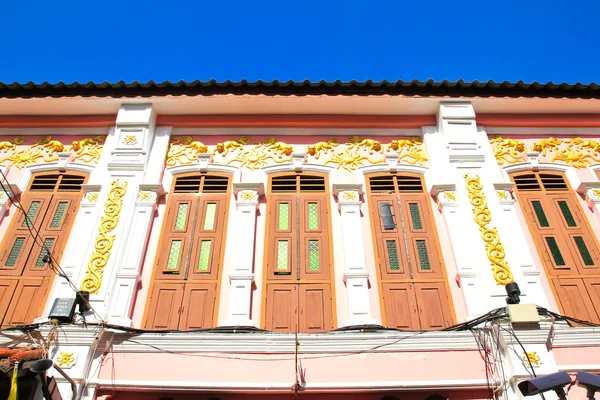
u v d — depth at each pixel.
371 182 7.99
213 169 8.11
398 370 5.70
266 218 7.52
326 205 7.71
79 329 5.91
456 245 7.01
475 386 5.59
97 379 5.68
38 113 8.70
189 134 8.61
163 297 6.72
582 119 8.73
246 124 8.60
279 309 6.61
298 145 8.46
